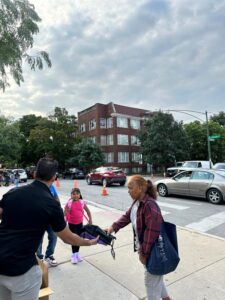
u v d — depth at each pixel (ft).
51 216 7.19
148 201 9.11
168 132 116.98
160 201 38.75
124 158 147.33
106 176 64.85
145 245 8.75
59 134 138.41
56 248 17.81
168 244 8.87
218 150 148.77
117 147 144.46
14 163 159.22
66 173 123.75
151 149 117.91
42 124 143.74
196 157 149.07
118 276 13.47
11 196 7.23
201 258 15.56
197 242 18.63
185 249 17.15
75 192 15.47
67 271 14.10
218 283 12.57
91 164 127.65
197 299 11.27
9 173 88.99
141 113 159.22
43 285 9.34
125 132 149.18
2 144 120.78
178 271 13.82
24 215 6.90
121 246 17.75
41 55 18.43
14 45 16.87
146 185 9.54
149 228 8.76
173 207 34.14
